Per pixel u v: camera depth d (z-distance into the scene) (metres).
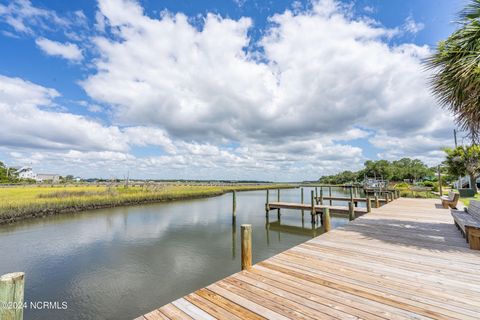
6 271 7.53
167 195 28.94
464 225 4.85
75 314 5.25
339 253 4.34
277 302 2.64
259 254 8.93
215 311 2.49
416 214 8.88
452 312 2.39
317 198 23.16
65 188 35.22
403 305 2.54
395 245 4.82
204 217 17.45
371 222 7.30
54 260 8.45
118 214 18.52
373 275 3.34
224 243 10.66
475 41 4.90
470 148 18.30
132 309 5.45
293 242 10.80
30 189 32.66
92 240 11.09
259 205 25.81
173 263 8.14
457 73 4.69
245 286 3.04
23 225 14.34
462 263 3.76
